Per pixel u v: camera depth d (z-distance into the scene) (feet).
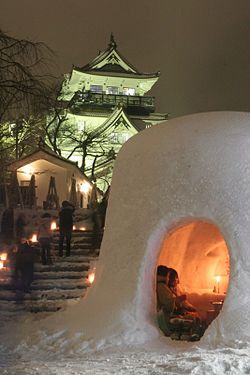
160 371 19.22
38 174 85.81
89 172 121.70
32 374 19.70
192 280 32.91
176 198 25.62
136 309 25.05
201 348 22.44
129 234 26.55
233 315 23.18
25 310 37.04
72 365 21.24
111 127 129.08
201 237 31.65
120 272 26.40
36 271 43.24
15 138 89.86
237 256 24.09
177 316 27.45
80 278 42.60
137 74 151.94
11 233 50.70
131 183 27.40
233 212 24.68
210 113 28.81
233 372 18.83
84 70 148.05
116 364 21.04
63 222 46.70
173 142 26.91
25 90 43.65
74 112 135.54
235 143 26.22
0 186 65.41
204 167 25.67
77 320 27.12
